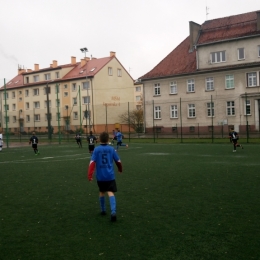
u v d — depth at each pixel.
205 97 44.03
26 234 6.14
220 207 7.63
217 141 32.91
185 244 5.38
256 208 7.46
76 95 59.78
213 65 43.56
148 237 5.77
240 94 41.12
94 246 5.43
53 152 26.23
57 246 5.49
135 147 29.22
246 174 12.41
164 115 47.56
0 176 13.77
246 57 41.19
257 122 39.84
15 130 58.16
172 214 7.16
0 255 5.18
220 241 5.47
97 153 7.00
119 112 61.69
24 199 9.17
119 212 7.48
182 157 19.41
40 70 69.81
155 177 12.27
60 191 10.20
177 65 47.72
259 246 5.22
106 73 63.66
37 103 70.25
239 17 45.44
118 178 12.22
